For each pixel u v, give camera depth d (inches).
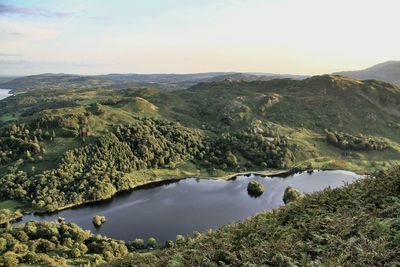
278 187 6771.7
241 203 5920.3
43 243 3836.1
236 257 646.5
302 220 737.0
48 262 3412.9
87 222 5398.6
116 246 3981.3
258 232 752.3
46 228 4242.1
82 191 6486.2
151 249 4190.5
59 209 6028.5
